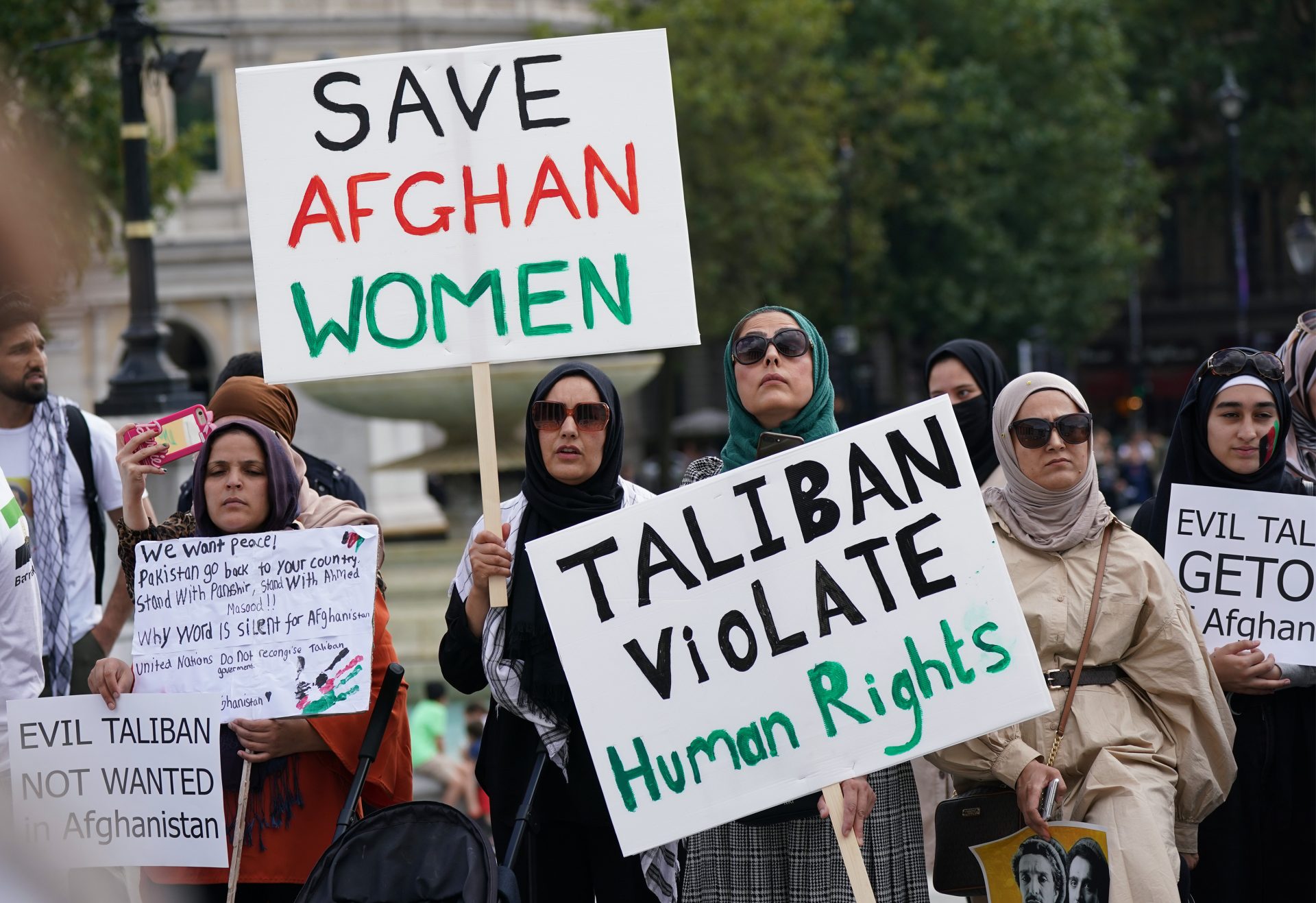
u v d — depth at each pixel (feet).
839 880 20.03
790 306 155.74
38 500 26.12
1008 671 19.01
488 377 21.52
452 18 159.94
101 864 20.13
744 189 138.62
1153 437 171.83
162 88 154.71
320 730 20.22
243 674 20.17
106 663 20.44
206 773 20.03
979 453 29.58
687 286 21.71
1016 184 163.53
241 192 157.79
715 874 20.44
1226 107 151.84
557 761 20.49
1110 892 19.56
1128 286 187.21
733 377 21.77
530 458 21.39
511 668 20.59
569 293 21.70
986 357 29.73
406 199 21.83
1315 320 25.36
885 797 20.51
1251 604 23.06
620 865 20.88
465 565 21.52
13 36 84.84
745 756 19.13
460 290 21.71
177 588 20.51
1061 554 21.35
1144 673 20.97
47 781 20.26
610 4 145.59
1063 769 20.67
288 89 21.89
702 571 19.43
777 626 19.31
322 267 21.80
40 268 25.90
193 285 156.87
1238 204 152.35
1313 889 23.12
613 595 19.40
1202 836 22.90
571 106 21.84
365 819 18.15
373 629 20.93
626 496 21.77
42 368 25.85
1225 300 243.81
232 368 28.55
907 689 19.11
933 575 19.25
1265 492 23.17
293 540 20.49
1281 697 23.21
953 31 166.09
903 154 156.15
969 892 20.66
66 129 87.71
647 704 19.25
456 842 17.90
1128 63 175.83
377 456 142.41
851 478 19.49
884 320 175.11
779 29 139.64
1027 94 168.25
